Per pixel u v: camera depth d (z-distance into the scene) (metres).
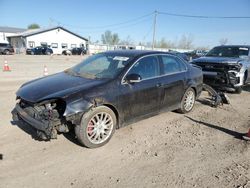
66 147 3.99
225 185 3.15
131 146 4.14
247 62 8.73
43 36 48.28
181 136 4.64
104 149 4.00
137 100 4.51
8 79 10.85
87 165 3.51
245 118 5.88
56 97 3.65
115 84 4.17
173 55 5.57
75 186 3.03
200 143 4.37
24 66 18.22
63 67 18.86
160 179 3.24
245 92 9.15
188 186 3.11
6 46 37.34
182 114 5.97
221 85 8.20
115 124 4.27
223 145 4.31
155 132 4.78
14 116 4.34
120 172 3.37
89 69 4.83
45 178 3.17
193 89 6.06
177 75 5.45
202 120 5.61
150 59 4.92
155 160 3.71
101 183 3.11
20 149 3.87
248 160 3.81
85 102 3.74
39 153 3.77
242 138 4.61
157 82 4.88
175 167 3.54
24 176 3.19
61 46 50.75
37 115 3.75
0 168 3.34
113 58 4.85
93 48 56.03
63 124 3.76
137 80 4.25
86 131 3.83
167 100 5.23
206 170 3.49
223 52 9.60
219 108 6.70
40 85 4.23
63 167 3.43
